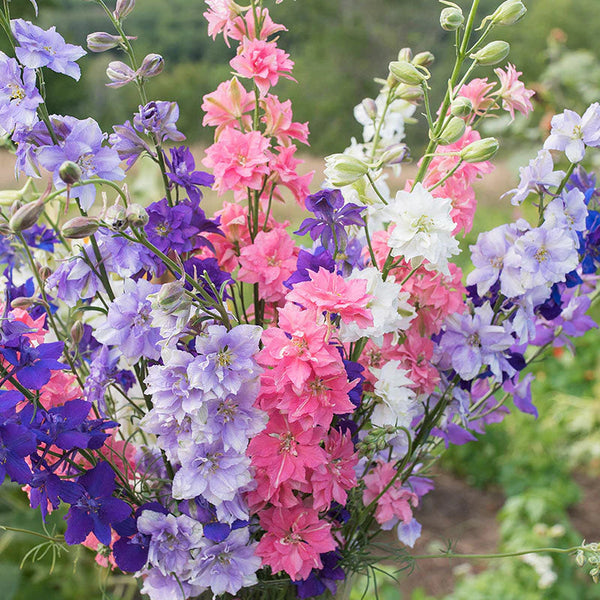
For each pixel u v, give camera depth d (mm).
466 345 1012
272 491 917
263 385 893
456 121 949
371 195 1057
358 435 1080
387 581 2818
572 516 3611
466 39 983
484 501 3777
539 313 1088
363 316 859
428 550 3365
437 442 1249
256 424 887
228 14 1122
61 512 2082
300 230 971
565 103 5008
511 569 2953
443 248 906
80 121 873
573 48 10789
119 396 1156
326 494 935
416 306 1057
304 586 1001
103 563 1088
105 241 926
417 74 972
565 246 965
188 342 909
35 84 879
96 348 1141
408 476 1112
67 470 1005
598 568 1086
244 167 1047
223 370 849
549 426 3904
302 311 861
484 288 1005
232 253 1118
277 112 1112
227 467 891
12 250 1165
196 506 944
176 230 972
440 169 1088
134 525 935
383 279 975
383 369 999
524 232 993
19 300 971
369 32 12898
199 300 880
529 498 3266
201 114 10945
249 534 985
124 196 878
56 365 877
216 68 11297
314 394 870
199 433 860
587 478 3932
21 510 2164
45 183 1281
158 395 855
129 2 994
